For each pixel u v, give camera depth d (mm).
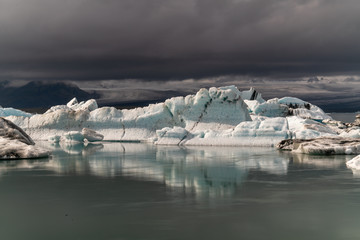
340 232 14305
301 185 22375
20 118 68062
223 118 58844
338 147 38031
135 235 14086
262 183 23094
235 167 29797
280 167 29578
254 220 15672
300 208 17391
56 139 61031
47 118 66188
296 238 13734
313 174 26141
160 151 43719
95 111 65625
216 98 59688
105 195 20141
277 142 48188
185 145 52406
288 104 100875
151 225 15125
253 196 19672
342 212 16766
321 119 86312
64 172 27938
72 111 65750
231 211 16906
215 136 52281
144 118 62469
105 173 27328
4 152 36344
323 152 37906
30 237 14117
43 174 27125
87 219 16016
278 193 20344
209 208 17406
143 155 39344
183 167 30062
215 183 23156
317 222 15430
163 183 23281
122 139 60812
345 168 28734
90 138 58750
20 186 22812
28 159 36062
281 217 16047
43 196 20125
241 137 50562
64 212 17078
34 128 66188
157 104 64062
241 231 14414
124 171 28203
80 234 14305
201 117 59562
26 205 18375
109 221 15688
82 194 20453
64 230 14750
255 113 83625
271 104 84688
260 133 49875
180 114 61062
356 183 22906
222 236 13930
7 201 19188
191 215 16344
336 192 20531
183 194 20219
